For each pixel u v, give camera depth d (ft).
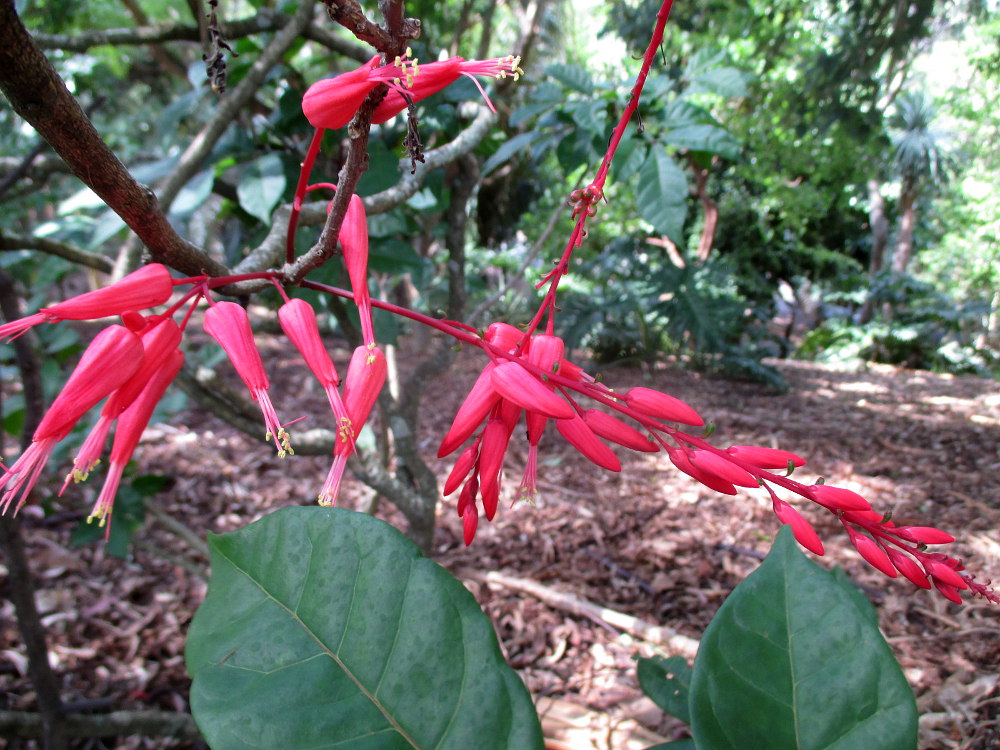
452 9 4.04
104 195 0.66
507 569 3.86
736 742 0.79
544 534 4.26
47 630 3.50
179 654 3.40
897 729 0.78
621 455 5.55
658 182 2.00
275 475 5.29
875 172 9.55
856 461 5.33
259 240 2.54
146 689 3.15
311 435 2.59
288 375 7.89
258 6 2.54
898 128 13.62
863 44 5.38
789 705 0.81
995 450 5.44
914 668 2.71
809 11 5.98
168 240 0.72
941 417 6.72
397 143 2.40
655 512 4.53
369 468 2.82
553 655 3.14
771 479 0.68
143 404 0.69
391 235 2.52
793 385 8.57
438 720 0.78
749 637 0.85
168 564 4.14
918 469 5.09
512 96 3.56
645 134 2.08
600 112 2.23
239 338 0.67
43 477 2.89
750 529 4.26
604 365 9.07
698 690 0.83
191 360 2.27
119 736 2.96
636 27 5.88
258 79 2.14
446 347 3.15
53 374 2.64
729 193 11.18
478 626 0.83
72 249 2.24
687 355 9.57
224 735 0.74
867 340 11.71
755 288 11.50
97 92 4.86
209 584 0.86
